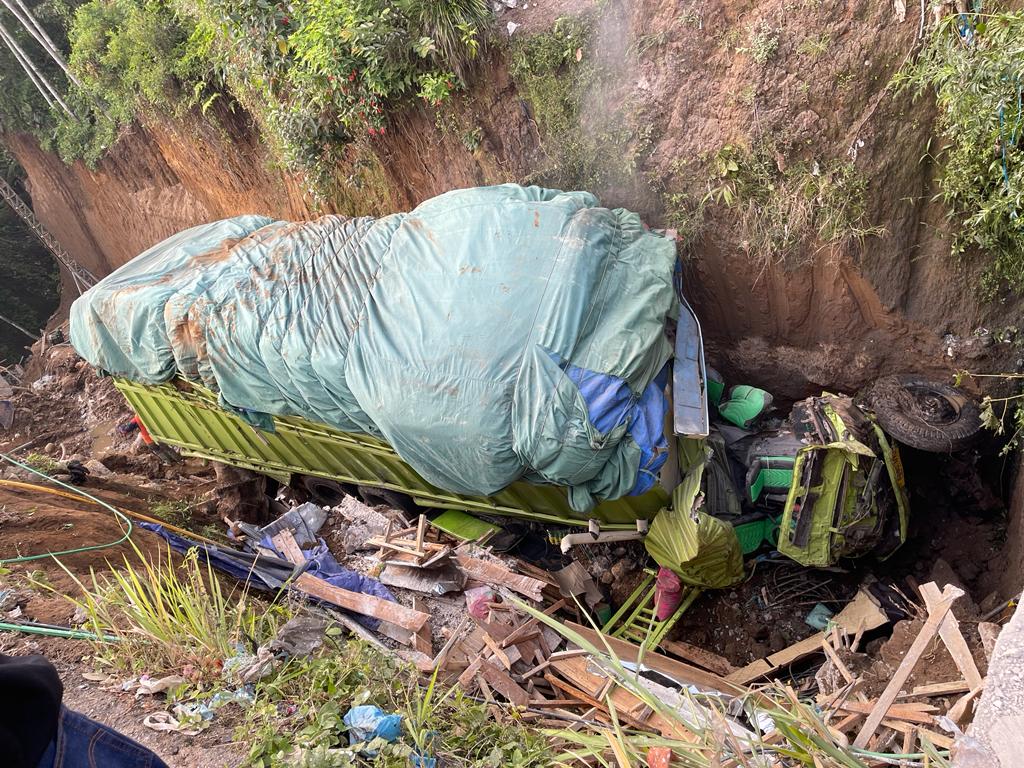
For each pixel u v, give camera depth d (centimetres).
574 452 531
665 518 607
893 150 581
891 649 503
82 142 1594
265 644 459
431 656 562
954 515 654
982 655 455
